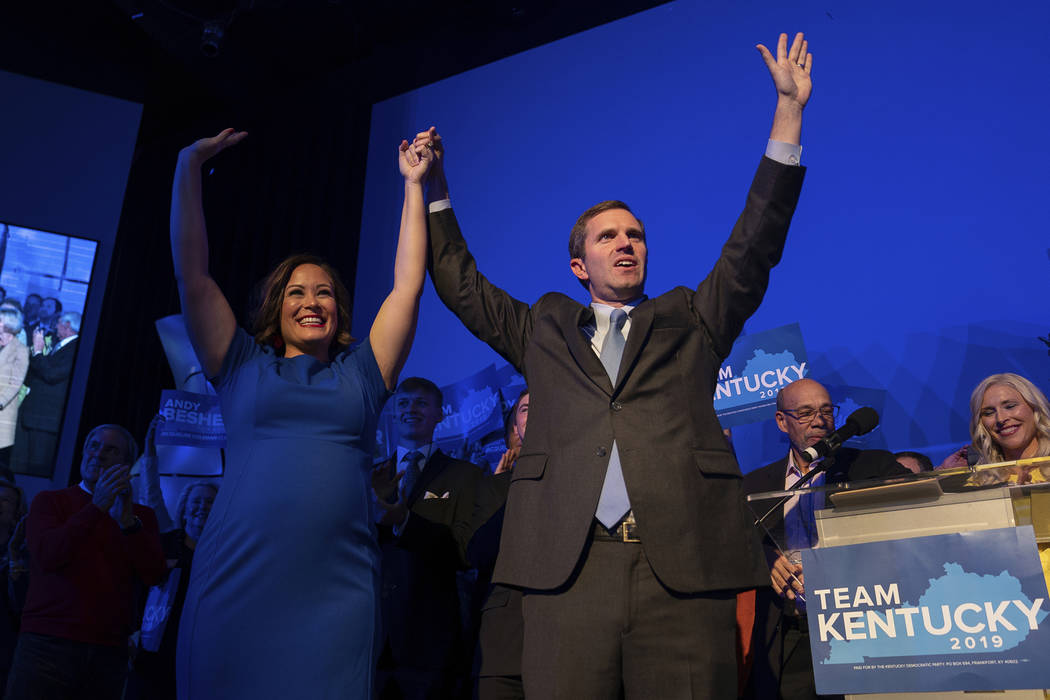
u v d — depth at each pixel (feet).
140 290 22.07
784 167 5.86
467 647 9.72
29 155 20.30
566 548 5.03
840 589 4.41
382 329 6.53
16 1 21.24
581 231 6.67
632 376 5.49
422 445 11.18
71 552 9.57
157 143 23.32
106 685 9.75
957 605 4.06
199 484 12.01
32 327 19.30
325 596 5.69
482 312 6.43
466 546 9.64
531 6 18.58
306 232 20.63
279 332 6.77
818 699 7.65
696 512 5.15
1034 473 4.11
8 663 10.85
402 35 20.88
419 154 7.02
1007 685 3.85
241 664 5.47
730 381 13.28
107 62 22.47
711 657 4.92
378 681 9.74
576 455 5.29
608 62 17.04
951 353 12.30
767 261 5.89
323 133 21.06
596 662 4.90
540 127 17.44
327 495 5.84
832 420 9.68
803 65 6.24
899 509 4.42
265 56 21.71
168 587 11.32
